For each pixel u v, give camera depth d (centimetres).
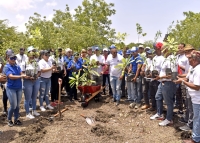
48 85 762
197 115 463
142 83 766
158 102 642
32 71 643
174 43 593
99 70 944
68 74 914
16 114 621
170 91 577
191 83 459
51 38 1510
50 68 739
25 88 655
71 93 873
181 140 515
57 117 681
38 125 600
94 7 2797
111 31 2452
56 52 892
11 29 3138
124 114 712
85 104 791
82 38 1772
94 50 1039
